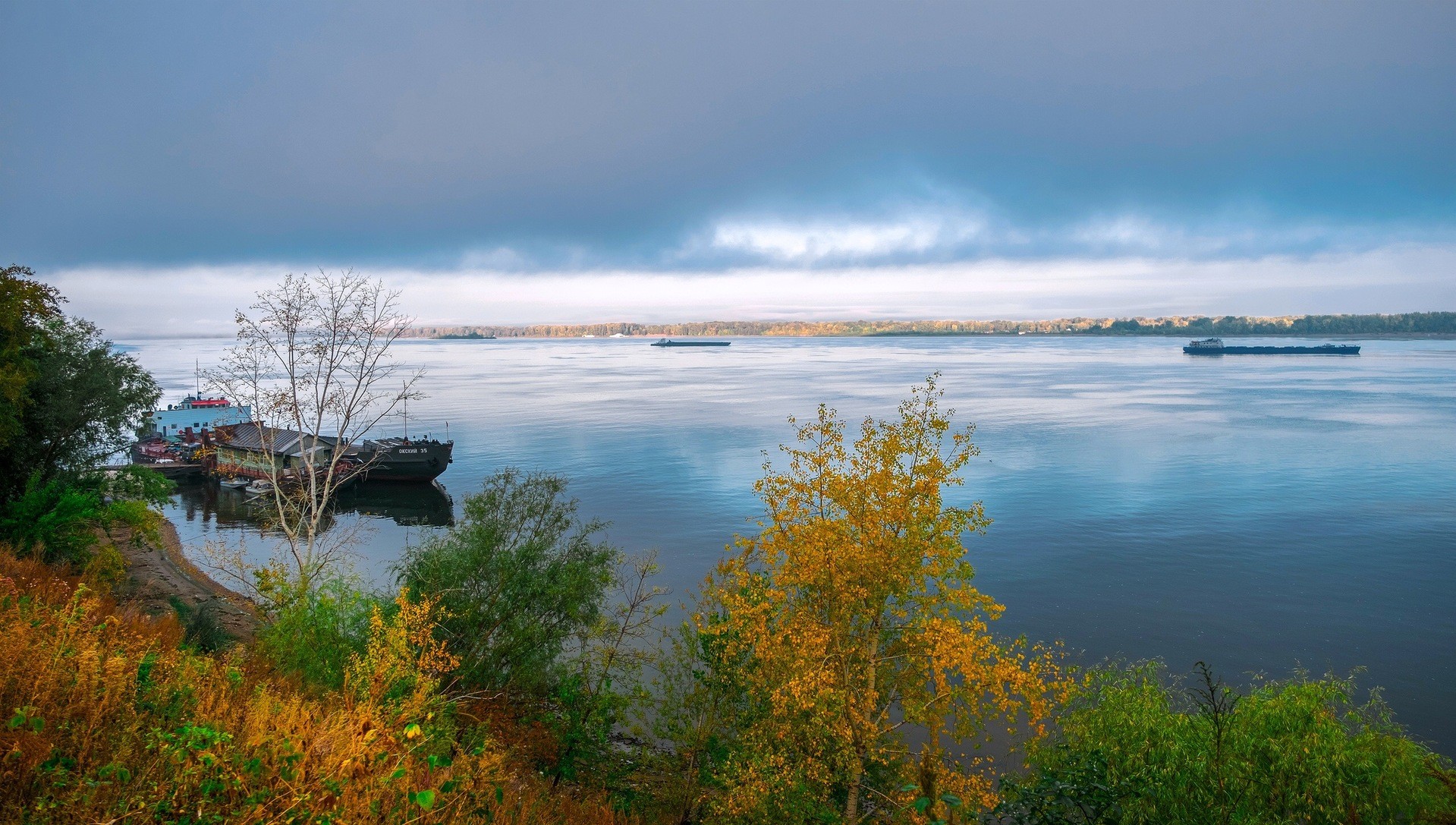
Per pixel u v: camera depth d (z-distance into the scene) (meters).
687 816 23.16
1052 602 49.69
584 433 131.62
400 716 13.76
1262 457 101.06
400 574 31.11
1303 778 19.75
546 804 17.00
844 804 20.16
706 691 24.50
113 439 47.94
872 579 18.28
